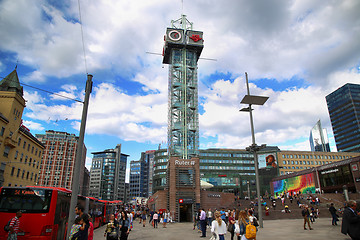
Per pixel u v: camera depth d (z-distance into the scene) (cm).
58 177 13075
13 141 4469
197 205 4109
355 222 808
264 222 3078
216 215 1067
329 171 6041
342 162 5638
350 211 829
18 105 4697
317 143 16050
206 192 4378
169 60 6378
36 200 1273
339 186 5703
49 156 13238
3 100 4466
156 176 10456
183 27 6581
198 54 6512
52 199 1288
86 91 1249
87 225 855
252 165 10425
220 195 4594
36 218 1235
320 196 4956
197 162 4381
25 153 5103
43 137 13950
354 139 14812
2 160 4250
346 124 15475
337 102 16312
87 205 2266
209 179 9719
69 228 989
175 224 3472
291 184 7531
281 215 3719
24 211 1244
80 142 1145
